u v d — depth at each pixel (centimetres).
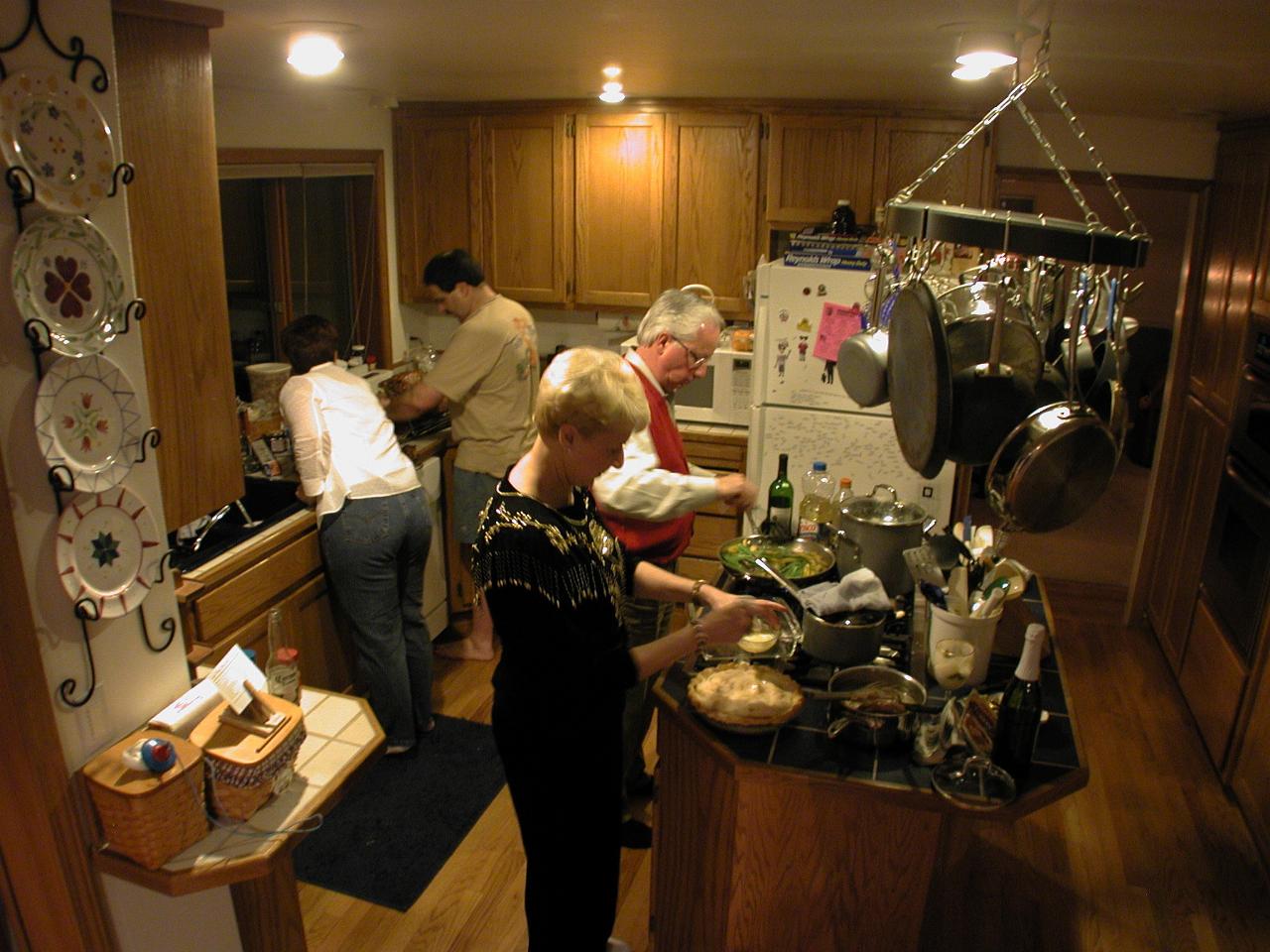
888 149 375
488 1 159
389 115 413
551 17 177
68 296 129
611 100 365
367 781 290
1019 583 205
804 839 183
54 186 124
